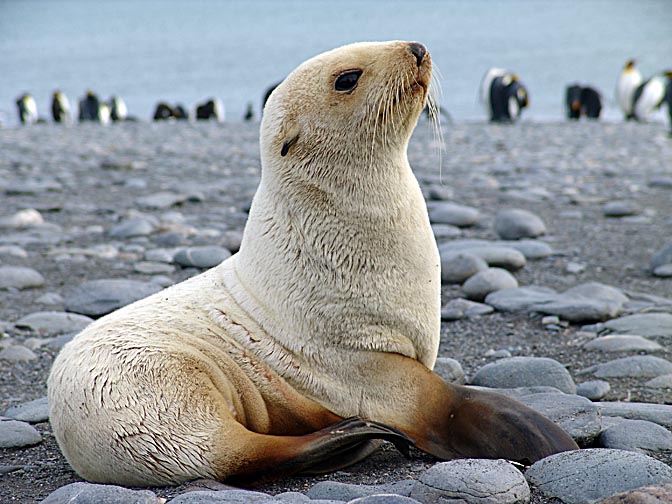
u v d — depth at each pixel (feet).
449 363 35.70
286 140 27.99
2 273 55.47
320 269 27.43
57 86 480.23
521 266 57.36
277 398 27.22
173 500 21.75
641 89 219.61
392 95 27.35
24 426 31.14
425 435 26.55
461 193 91.76
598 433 27.76
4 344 43.11
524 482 22.15
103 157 130.93
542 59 474.90
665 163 114.11
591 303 45.44
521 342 42.27
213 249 60.23
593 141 148.97
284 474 25.05
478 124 202.59
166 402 24.94
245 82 458.09
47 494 25.96
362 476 25.91
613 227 71.87
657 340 41.11
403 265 27.66
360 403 27.40
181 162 123.24
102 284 50.26
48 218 80.33
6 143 154.30
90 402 25.03
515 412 25.94
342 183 27.55
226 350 27.40
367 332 27.40
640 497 19.65
